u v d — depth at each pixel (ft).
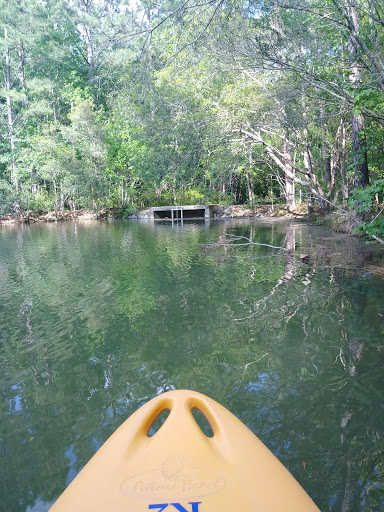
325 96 34.47
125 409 8.89
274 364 10.87
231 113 45.16
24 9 113.29
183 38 24.49
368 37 28.55
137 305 17.47
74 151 108.58
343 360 10.95
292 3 24.14
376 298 16.88
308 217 68.03
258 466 4.16
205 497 3.68
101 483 3.96
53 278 24.47
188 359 11.48
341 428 7.85
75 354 12.32
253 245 36.29
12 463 7.23
